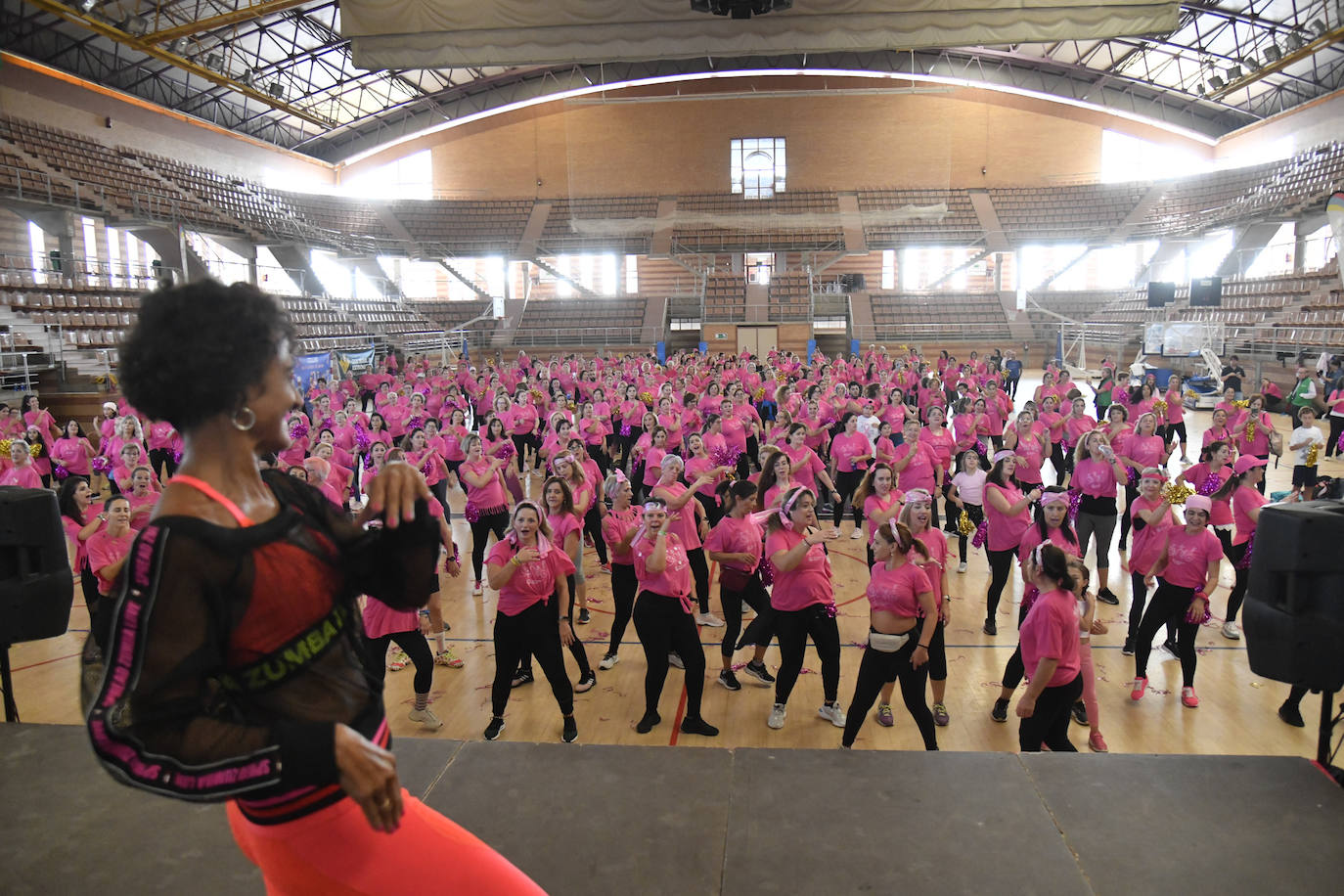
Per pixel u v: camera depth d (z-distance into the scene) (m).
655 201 40.81
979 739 5.97
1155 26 17.06
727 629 6.76
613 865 2.55
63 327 20.02
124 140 29.00
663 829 2.70
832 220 38.31
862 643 7.79
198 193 29.98
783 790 2.88
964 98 39.78
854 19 17.66
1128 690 6.66
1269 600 2.80
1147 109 38.06
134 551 1.11
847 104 40.06
